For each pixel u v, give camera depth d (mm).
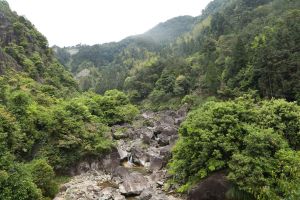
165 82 98688
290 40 56125
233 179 20750
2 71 55188
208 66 81688
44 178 24469
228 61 74750
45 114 33969
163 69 107688
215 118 24031
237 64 67312
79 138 34406
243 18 114812
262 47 59594
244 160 20703
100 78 160250
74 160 33031
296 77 48219
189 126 24766
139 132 49281
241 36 89125
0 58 58844
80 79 165000
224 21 122375
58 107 37906
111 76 147250
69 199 24969
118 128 51812
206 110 26609
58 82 73125
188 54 138000
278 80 51125
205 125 23922
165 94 94000
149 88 104812
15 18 83875
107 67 189500
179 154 25641
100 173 33469
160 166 33875
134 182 27750
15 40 73688
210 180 22266
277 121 24219
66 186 28203
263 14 110812
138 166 36906
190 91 87188
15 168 20625
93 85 153875
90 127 37125
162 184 28328
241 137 22656
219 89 68375
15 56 67375
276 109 25125
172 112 72375
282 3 109438
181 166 24922
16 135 26625
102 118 53094
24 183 19891
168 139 43406
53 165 31078
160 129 49406
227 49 88000
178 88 90812
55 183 26031
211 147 22766
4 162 20297
